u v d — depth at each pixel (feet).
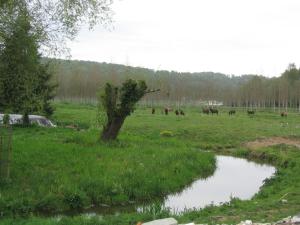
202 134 156.87
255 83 413.80
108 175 71.97
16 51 60.90
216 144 140.05
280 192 67.97
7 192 58.54
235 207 56.95
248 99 414.00
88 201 62.03
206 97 444.55
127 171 74.74
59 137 110.83
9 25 60.34
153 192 70.74
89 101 383.86
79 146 95.91
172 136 153.17
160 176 78.02
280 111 365.61
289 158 106.32
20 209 55.47
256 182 84.79
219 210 54.90
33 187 61.82
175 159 93.61
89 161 80.59
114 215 52.49
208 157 106.01
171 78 460.55
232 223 44.27
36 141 99.14
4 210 54.19
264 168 102.27
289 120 238.48
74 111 239.91
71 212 58.59
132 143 110.01
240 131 164.35
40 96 73.15
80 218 49.14
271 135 155.12
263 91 406.21
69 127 150.82
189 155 100.83
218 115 276.00
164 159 90.74
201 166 95.35
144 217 49.90
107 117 107.55
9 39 60.54
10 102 65.16
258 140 145.48
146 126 174.60
